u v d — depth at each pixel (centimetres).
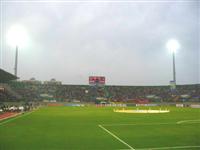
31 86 10531
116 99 10700
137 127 2661
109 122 3192
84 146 1658
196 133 2205
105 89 11325
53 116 4225
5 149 1579
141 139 1903
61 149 1573
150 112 5275
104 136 2062
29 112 5262
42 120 3484
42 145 1695
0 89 7875
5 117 3981
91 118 3822
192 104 8575
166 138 1941
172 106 8862
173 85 9794
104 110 6122
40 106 8412
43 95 10306
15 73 8444
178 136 2038
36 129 2514
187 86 10862
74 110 6100
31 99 9669
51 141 1841
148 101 10319
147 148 1578
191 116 4116
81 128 2594
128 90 11362
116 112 5297
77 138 1967
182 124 2922
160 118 3747
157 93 11012
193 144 1695
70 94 10706
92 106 8850
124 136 2055
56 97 10375
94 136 2064
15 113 4925
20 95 9712
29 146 1662
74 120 3478
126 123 3061
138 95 10981
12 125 2869
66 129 2516
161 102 10150
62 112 5319
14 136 2073
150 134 2155
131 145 1675
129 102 10231
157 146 1636
